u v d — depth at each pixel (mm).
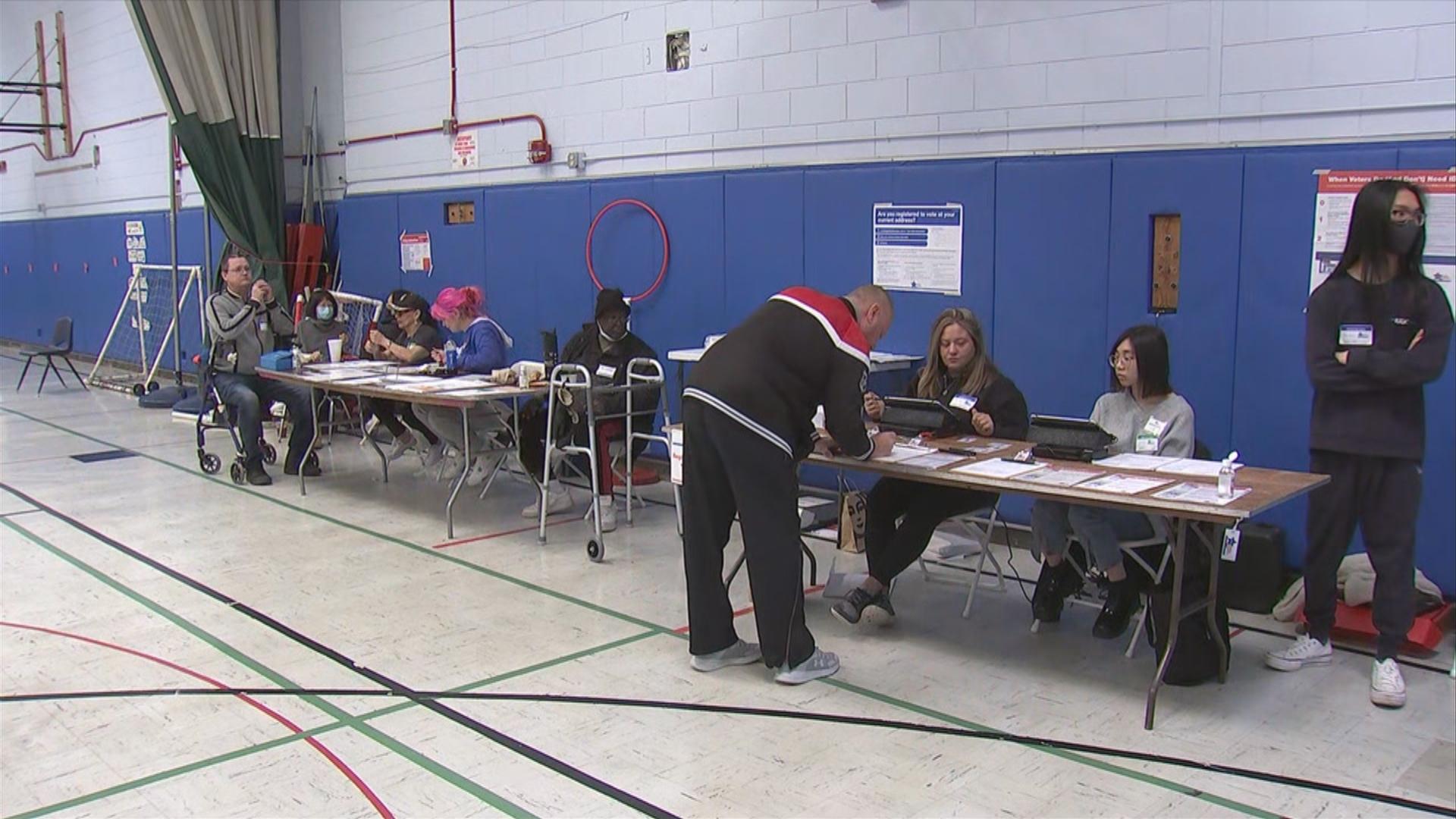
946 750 3191
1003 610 4457
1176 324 4723
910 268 5570
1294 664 3775
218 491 6641
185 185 11031
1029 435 3918
